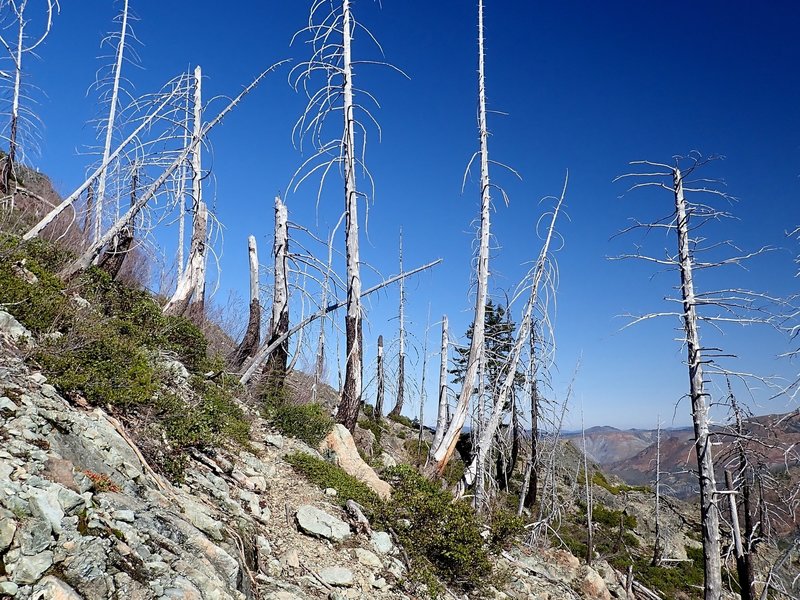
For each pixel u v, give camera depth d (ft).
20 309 23.24
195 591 13.39
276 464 31.40
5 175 44.88
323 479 31.09
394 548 28.12
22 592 10.61
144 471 18.78
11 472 12.97
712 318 36.76
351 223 49.01
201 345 39.91
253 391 44.68
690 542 100.73
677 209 39.11
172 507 17.67
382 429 95.66
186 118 43.93
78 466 15.58
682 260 38.75
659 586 80.02
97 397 21.03
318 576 21.85
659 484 90.33
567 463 113.50
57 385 19.65
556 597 40.63
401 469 39.65
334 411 64.95
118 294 37.55
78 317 25.12
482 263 55.11
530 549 56.03
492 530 39.22
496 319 70.28
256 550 20.33
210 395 33.30
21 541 11.45
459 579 30.19
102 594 11.81
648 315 38.22
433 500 31.48
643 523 101.96
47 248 35.09
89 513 13.60
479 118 56.29
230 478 25.48
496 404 56.08
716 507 36.76
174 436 23.93
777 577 45.83
